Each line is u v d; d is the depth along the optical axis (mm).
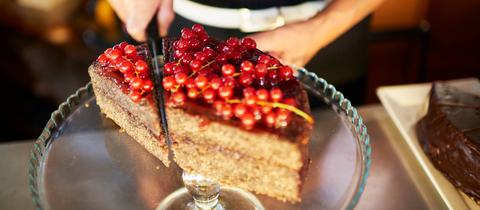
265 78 580
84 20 1238
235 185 619
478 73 1209
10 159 705
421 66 1180
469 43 1189
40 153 631
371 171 700
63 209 589
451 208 643
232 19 835
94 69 658
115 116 674
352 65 955
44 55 1241
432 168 684
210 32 854
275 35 735
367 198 666
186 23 859
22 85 1227
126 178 628
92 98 712
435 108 698
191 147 607
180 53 614
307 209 588
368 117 777
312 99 693
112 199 608
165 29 799
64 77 1224
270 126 558
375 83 1220
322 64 924
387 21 1146
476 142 637
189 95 574
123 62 627
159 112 625
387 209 655
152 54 735
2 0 1208
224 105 556
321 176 614
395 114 753
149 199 615
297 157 559
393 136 749
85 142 658
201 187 626
